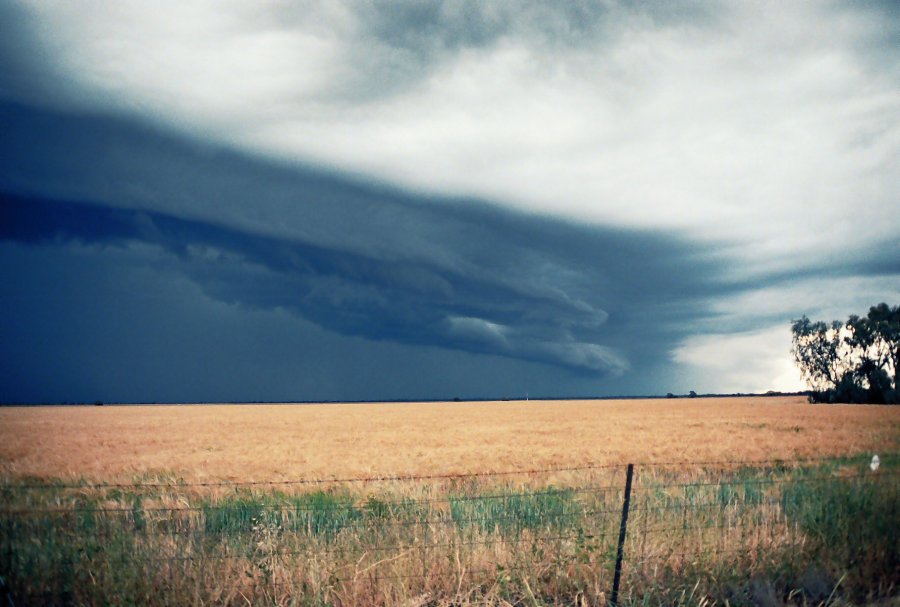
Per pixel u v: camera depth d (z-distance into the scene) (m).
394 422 56.88
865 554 6.64
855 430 36.03
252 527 7.07
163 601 5.70
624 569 6.13
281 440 36.03
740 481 10.54
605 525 6.98
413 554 6.46
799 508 7.75
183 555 6.27
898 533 6.96
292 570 6.02
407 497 10.91
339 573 6.02
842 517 7.21
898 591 6.12
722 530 7.07
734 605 5.77
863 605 5.88
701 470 14.91
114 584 5.86
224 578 6.00
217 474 20.19
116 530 6.85
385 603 5.72
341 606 5.70
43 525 6.91
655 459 22.52
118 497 13.56
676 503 8.17
